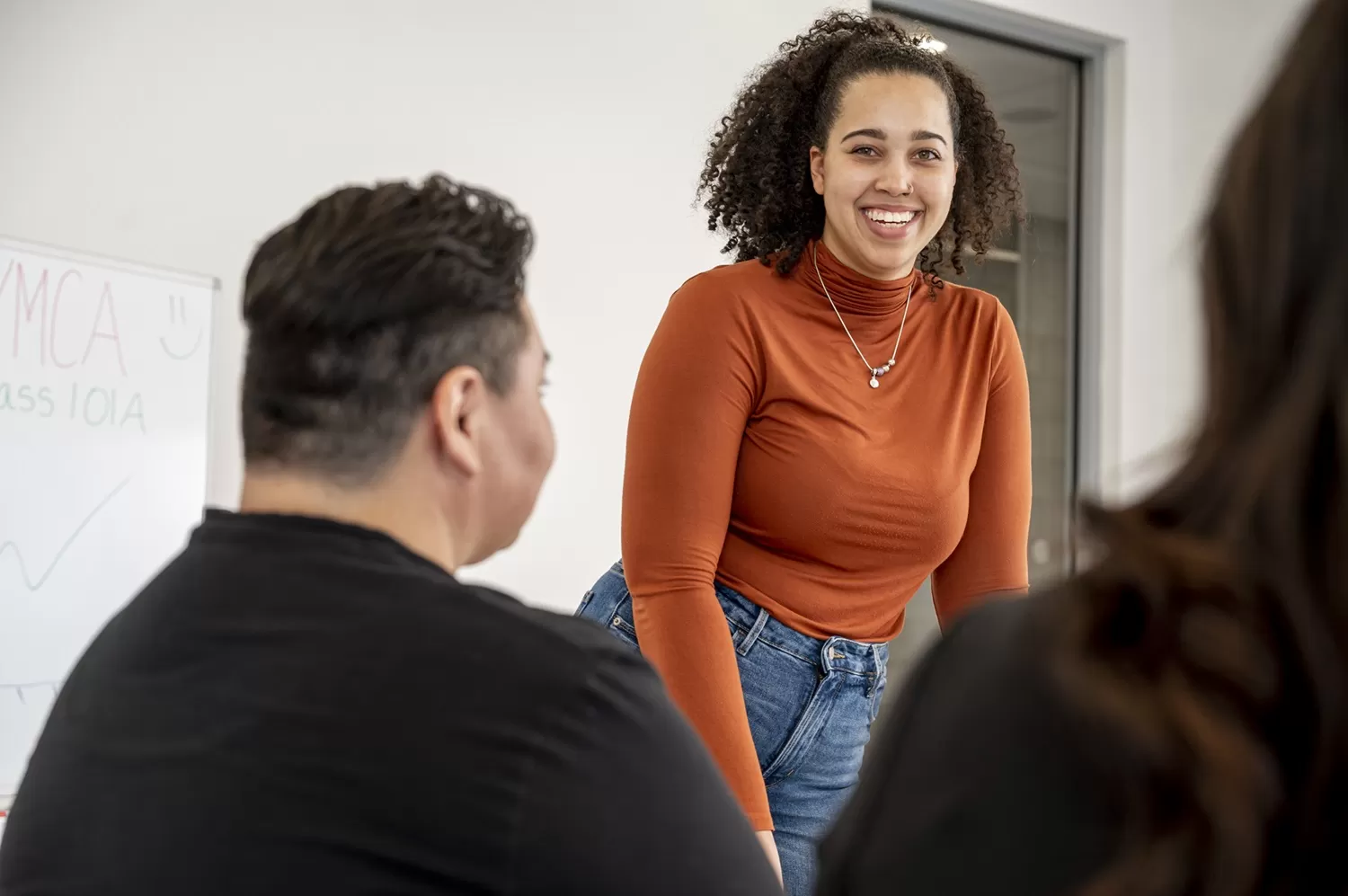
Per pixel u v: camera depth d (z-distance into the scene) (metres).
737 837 0.75
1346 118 0.39
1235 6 3.80
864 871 0.48
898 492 1.53
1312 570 0.37
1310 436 0.38
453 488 0.83
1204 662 0.39
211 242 2.39
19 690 2.01
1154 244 3.67
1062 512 3.68
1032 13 3.41
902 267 1.58
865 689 1.59
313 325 0.79
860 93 1.54
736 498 1.56
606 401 2.85
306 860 0.67
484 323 0.84
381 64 2.57
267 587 0.75
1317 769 0.37
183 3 2.35
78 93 2.25
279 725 0.69
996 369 1.65
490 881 0.67
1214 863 0.37
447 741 0.68
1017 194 1.83
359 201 0.85
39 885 0.72
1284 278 0.39
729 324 1.51
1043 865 0.41
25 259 2.02
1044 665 0.44
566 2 2.79
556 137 2.78
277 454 0.80
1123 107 3.61
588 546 2.83
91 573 2.10
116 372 2.14
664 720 0.75
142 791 0.70
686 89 2.95
